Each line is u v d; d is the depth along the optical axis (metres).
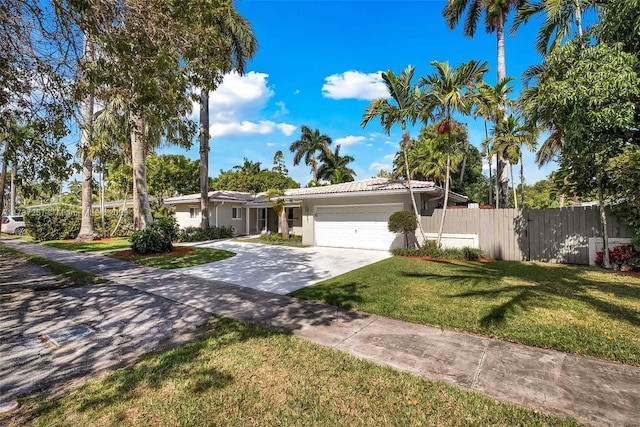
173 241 17.31
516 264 9.59
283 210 18.08
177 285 7.36
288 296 6.32
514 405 2.71
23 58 4.79
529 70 14.95
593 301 5.55
